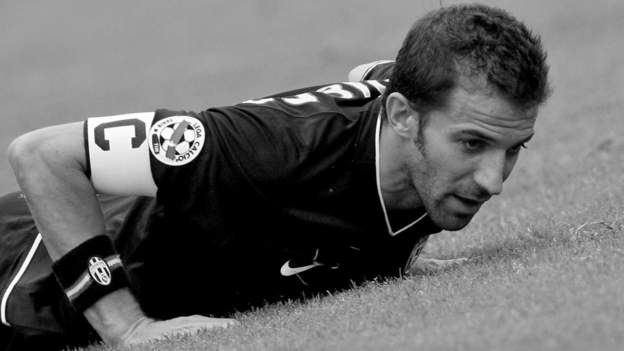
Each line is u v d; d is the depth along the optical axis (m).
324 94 14.29
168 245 14.43
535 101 12.84
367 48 63.62
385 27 69.94
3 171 42.56
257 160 13.60
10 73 71.00
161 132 13.76
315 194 13.80
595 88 41.06
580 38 56.59
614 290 11.31
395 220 14.12
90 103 57.03
